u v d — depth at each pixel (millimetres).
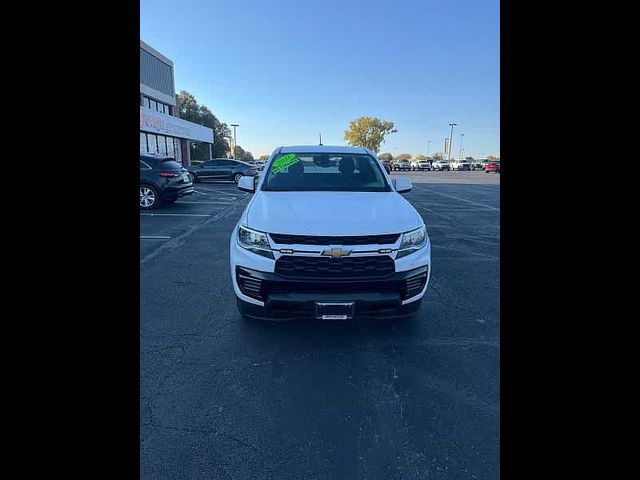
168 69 33281
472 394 2398
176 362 2752
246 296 2820
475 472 1803
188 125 30719
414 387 2480
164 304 3842
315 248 2658
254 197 3596
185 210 10656
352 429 2098
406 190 4168
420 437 2037
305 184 3920
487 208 12172
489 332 3252
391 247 2719
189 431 2064
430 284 4551
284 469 1828
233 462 1866
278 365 2734
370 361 2795
